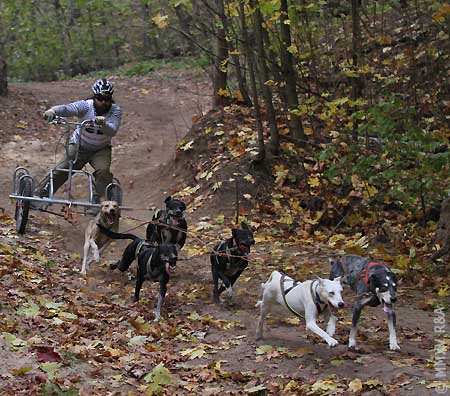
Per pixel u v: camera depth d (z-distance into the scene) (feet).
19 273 28.30
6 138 56.95
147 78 81.35
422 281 30.68
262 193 41.93
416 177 34.01
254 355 22.95
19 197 33.22
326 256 34.30
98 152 36.32
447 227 33.53
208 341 24.43
